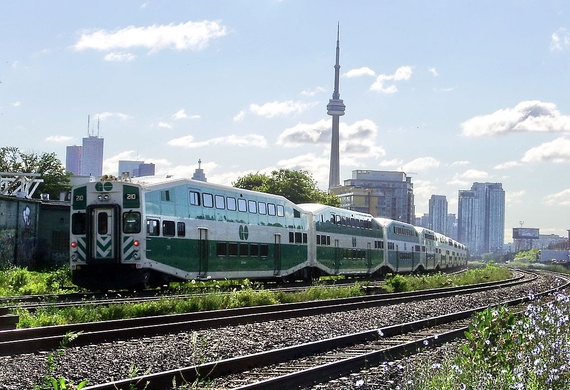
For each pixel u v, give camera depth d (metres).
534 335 10.80
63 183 89.69
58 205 45.19
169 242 30.53
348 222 49.72
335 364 12.21
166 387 10.96
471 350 10.63
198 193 32.75
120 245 29.27
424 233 69.44
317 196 98.06
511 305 28.22
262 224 37.75
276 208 39.47
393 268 58.47
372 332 17.39
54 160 89.62
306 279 43.81
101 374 11.98
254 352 15.15
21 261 41.72
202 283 34.06
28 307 21.25
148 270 29.72
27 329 15.41
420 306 27.39
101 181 29.78
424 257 68.25
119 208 29.42
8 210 40.38
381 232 56.47
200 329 18.56
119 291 31.23
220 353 14.62
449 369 10.22
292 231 41.00
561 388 9.48
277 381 10.80
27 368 12.12
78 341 15.26
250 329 18.53
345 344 16.17
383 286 39.00
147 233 29.33
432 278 46.88
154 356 13.70
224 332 17.77
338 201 100.81
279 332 18.16
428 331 19.25
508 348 10.66
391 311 24.81
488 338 10.82
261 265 37.44
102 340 15.80
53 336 15.15
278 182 96.62
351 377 12.07
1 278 31.64
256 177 97.62
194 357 12.26
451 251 84.75
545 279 63.22
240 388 10.16
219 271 33.84
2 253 39.50
